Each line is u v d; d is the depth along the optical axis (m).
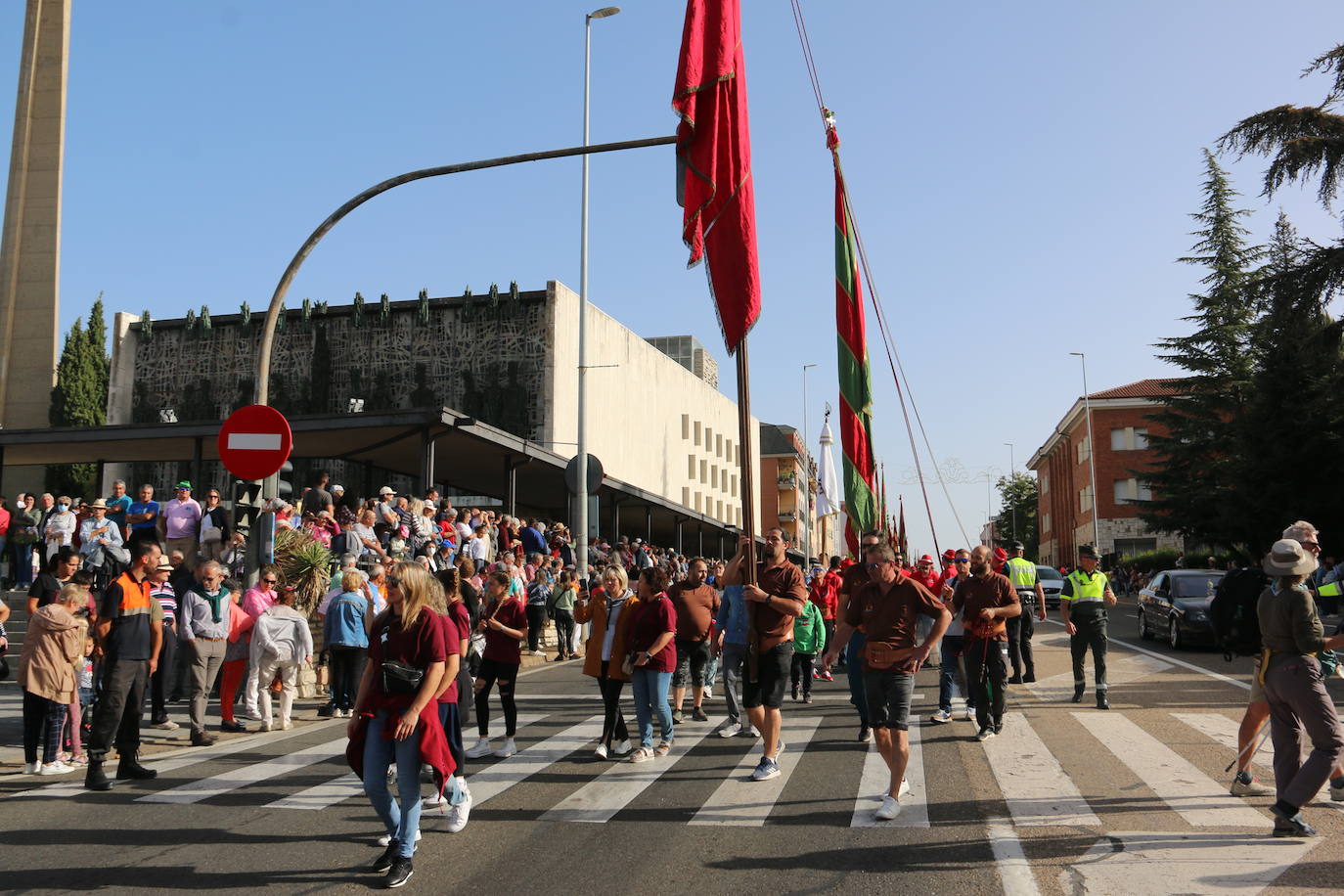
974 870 5.84
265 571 11.98
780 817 7.18
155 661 9.08
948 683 11.33
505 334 38.97
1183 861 5.94
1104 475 63.78
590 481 25.11
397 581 6.07
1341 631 6.49
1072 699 12.81
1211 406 44.34
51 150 42.41
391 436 26.09
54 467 44.91
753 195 10.16
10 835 6.88
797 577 8.70
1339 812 7.07
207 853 6.42
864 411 12.71
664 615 9.59
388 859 5.95
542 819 7.24
